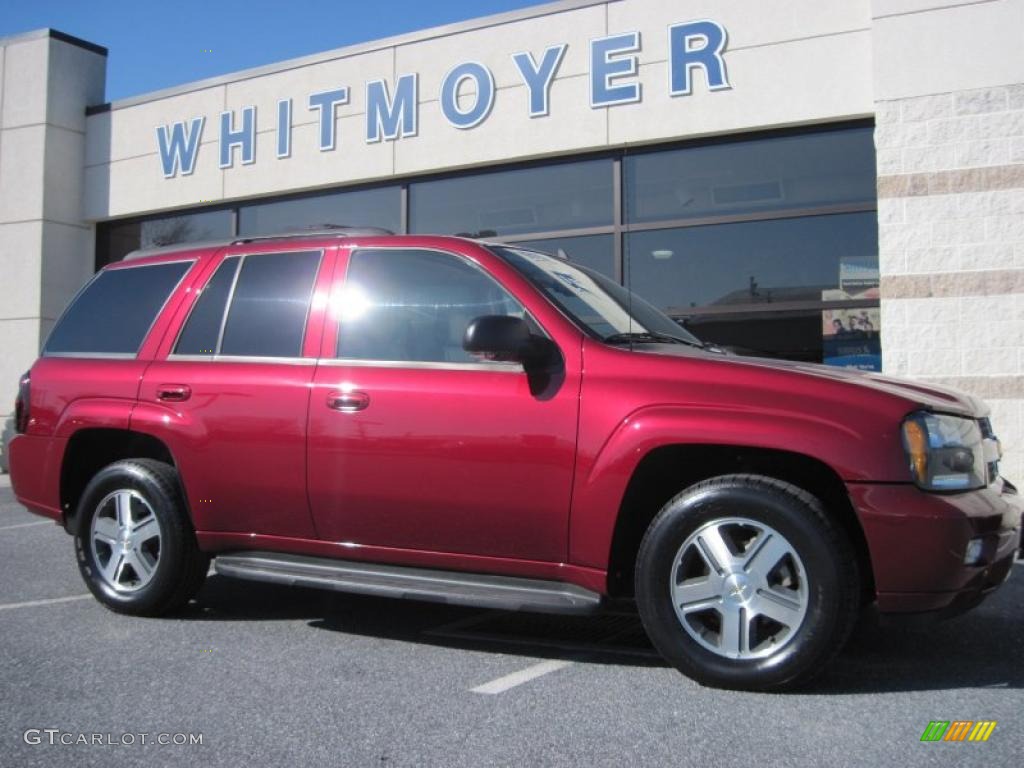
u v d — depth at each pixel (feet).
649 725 10.57
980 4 27.12
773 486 11.46
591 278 15.70
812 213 30.07
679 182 32.17
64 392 16.39
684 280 31.83
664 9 31.65
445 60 35.42
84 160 44.96
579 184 33.78
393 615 16.17
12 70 44.42
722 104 30.83
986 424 13.39
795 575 11.37
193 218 42.63
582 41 32.94
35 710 11.30
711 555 11.71
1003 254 26.63
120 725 10.78
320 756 9.84
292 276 15.25
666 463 12.48
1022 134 26.58
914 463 11.14
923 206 27.45
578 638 14.60
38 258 43.24
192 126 41.47
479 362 13.28
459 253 14.08
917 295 27.43
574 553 12.42
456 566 13.32
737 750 9.82
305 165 38.50
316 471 13.93
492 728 10.57
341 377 13.97
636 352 12.63
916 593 10.97
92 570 16.14
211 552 15.30
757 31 30.40
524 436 12.59
